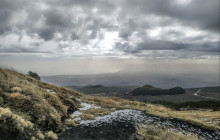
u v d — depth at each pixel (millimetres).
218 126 21781
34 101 15633
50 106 16906
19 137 10352
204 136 17219
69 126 15711
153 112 25625
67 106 20656
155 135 14578
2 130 10016
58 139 12234
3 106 13258
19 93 15938
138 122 18875
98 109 23922
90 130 15031
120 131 15164
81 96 31656
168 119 21984
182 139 14500
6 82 17594
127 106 30953
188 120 22156
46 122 13859
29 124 11922
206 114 32719
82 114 20344
